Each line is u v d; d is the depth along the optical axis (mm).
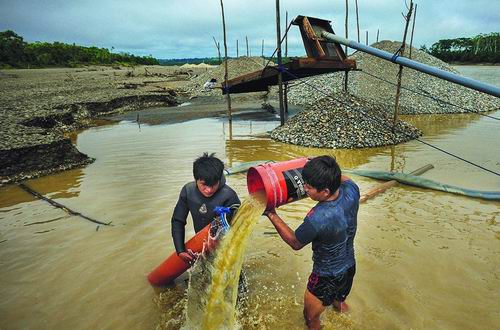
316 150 9266
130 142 10461
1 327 3049
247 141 10398
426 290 3408
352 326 2953
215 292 2719
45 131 9086
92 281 3678
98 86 24984
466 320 2992
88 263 4008
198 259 2938
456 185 6305
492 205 5402
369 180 6773
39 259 4121
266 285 3576
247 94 25297
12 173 7000
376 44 21281
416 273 3688
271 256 4113
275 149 9391
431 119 13695
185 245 3164
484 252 4070
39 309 3271
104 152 9250
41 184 6770
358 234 4547
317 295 2758
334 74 20281
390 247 4215
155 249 4266
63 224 5012
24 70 50312
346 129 10094
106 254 4188
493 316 3025
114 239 4539
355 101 11414
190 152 9055
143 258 4082
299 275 3752
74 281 3686
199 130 12266
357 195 2713
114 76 37844
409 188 6234
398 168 7453
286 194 2762
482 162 7699
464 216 5043
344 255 2709
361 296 3334
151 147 9711
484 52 66000
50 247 4387
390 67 18906
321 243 2621
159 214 5223
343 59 12141
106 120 15164
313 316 2854
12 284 3658
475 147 9008
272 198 2707
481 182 6434
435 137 10375
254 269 3854
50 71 48375
